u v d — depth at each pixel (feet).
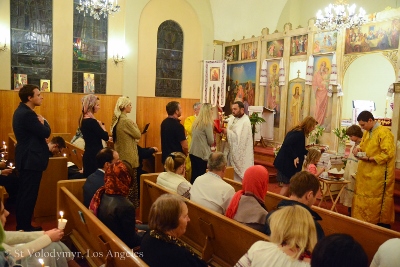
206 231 10.41
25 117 13.20
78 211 10.81
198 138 17.38
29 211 13.73
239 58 39.34
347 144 34.88
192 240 11.89
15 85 31.48
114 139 16.96
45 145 13.85
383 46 26.22
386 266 6.23
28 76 32.04
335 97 29.63
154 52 38.37
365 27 27.37
